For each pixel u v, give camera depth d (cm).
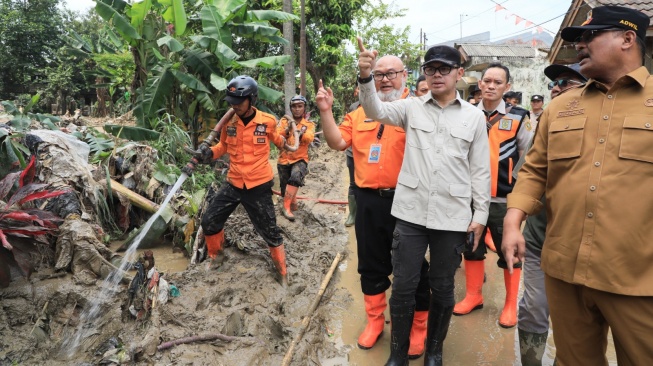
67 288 342
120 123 881
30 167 364
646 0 784
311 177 940
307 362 314
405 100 294
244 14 851
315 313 380
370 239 321
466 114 276
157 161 543
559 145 195
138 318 322
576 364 207
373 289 336
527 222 296
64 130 638
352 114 329
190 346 308
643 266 173
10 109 588
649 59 755
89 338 315
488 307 410
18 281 341
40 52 2847
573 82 292
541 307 281
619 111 181
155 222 489
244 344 320
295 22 1489
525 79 1881
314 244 549
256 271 427
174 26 784
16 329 311
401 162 304
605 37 182
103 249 380
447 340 353
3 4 2795
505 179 366
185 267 456
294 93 1119
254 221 411
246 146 396
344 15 1562
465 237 280
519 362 323
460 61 274
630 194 174
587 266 182
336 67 1738
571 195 188
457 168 273
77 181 460
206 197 490
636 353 178
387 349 337
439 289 284
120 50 980
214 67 789
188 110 827
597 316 196
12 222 335
